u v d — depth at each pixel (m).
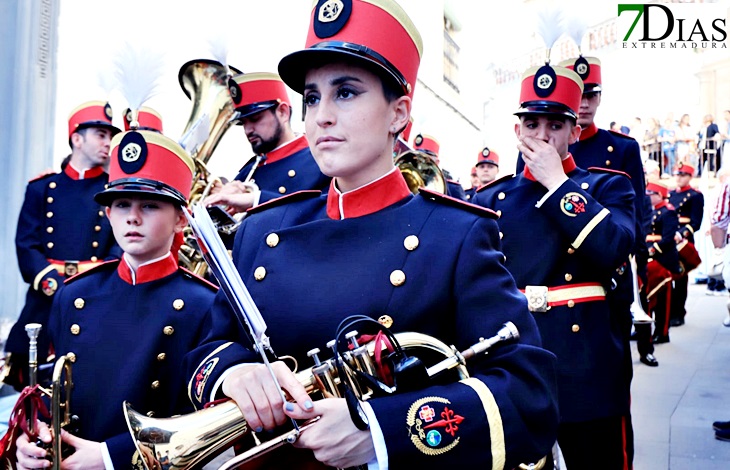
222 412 1.32
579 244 2.69
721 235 5.71
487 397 1.27
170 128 5.87
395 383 1.25
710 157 18.09
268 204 1.69
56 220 4.13
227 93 3.70
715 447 3.94
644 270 4.35
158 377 2.10
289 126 3.81
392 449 1.20
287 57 1.37
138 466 1.79
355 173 1.46
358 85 1.37
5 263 5.48
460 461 1.24
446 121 16.47
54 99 5.82
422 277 1.39
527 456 1.29
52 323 2.27
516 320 1.38
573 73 2.93
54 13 5.80
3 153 5.53
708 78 18.66
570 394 2.69
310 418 1.22
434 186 2.71
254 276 1.50
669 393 5.34
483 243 1.42
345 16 1.35
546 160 2.79
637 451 3.88
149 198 2.18
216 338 1.58
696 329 8.97
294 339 1.41
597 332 2.77
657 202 8.22
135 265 2.22
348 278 1.40
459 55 21.67
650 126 19.02
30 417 1.83
